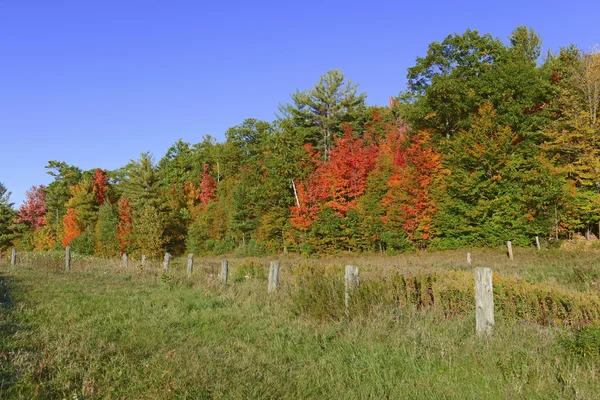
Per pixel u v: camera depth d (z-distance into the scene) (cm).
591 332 579
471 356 579
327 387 511
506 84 3706
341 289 865
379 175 4212
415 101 4722
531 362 539
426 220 3744
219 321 865
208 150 8431
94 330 744
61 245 6975
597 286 1175
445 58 4259
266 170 5472
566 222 3200
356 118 5872
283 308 956
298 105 5841
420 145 4091
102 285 1423
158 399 458
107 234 5597
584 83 3306
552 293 809
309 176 4872
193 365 558
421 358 585
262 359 614
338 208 4297
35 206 8675
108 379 508
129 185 5997
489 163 3503
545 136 3584
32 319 842
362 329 720
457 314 805
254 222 5316
